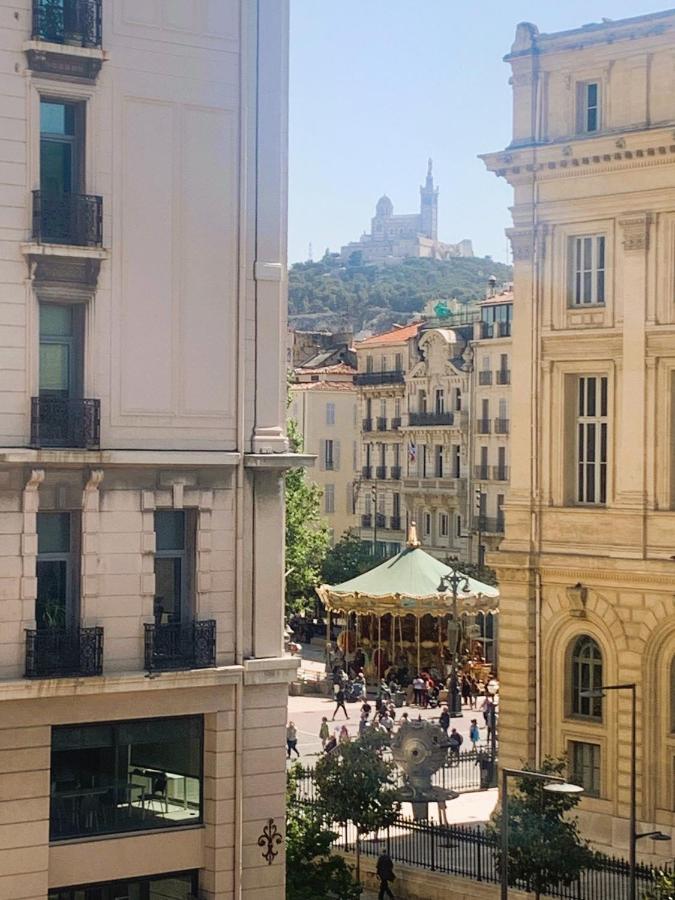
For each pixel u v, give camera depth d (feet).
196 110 114.73
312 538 320.09
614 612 172.96
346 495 471.62
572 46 176.04
